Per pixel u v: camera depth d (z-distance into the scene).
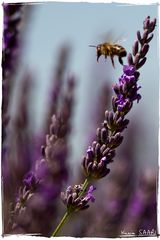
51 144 0.52
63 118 0.53
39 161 0.50
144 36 0.44
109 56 0.47
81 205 0.44
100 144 0.44
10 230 0.49
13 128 0.58
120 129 0.44
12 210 0.50
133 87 0.44
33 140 0.58
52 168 0.52
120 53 0.47
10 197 0.53
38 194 0.54
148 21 0.44
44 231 0.55
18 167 0.55
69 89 0.59
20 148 0.57
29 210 0.54
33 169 0.56
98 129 0.44
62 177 0.54
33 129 0.58
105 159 0.44
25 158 0.56
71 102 0.58
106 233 0.59
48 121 0.59
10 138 0.57
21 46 0.55
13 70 0.55
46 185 0.53
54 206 0.56
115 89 0.44
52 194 0.54
